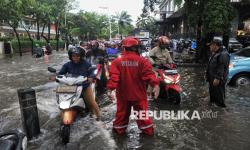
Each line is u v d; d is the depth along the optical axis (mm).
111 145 5852
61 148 5723
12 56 34750
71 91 6070
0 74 16172
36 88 11586
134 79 6168
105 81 10656
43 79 14055
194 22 20141
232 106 8789
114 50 15023
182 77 14945
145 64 6105
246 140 6105
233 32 29781
